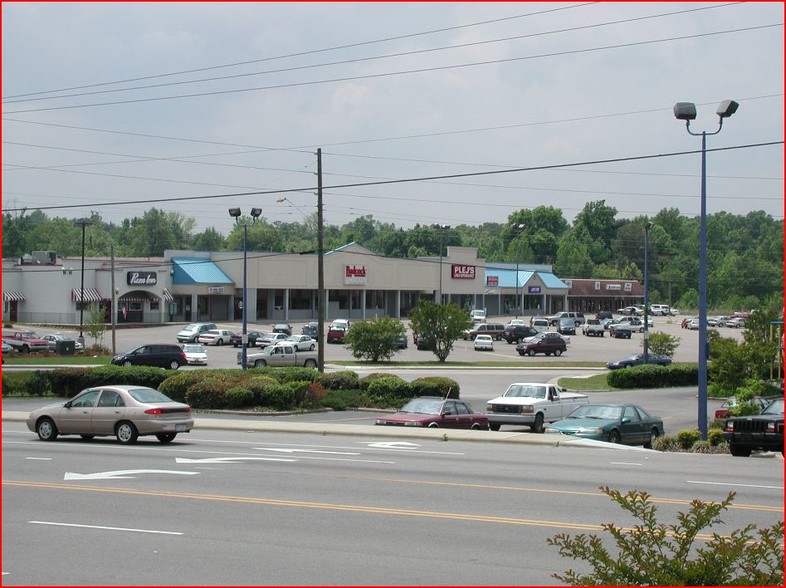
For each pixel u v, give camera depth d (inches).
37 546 488.4
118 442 1047.6
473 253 4901.6
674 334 4392.2
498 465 855.7
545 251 7573.8
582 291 5787.4
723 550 320.2
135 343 3270.2
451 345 2997.0
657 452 1045.8
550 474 786.2
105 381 1785.2
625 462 903.1
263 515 579.2
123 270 3880.4
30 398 1806.1
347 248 4397.1
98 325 3014.3
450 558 462.3
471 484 716.7
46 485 703.1
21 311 3873.0
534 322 4414.4
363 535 518.6
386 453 961.5
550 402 1379.2
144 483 716.0
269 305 4379.9
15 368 2378.2
